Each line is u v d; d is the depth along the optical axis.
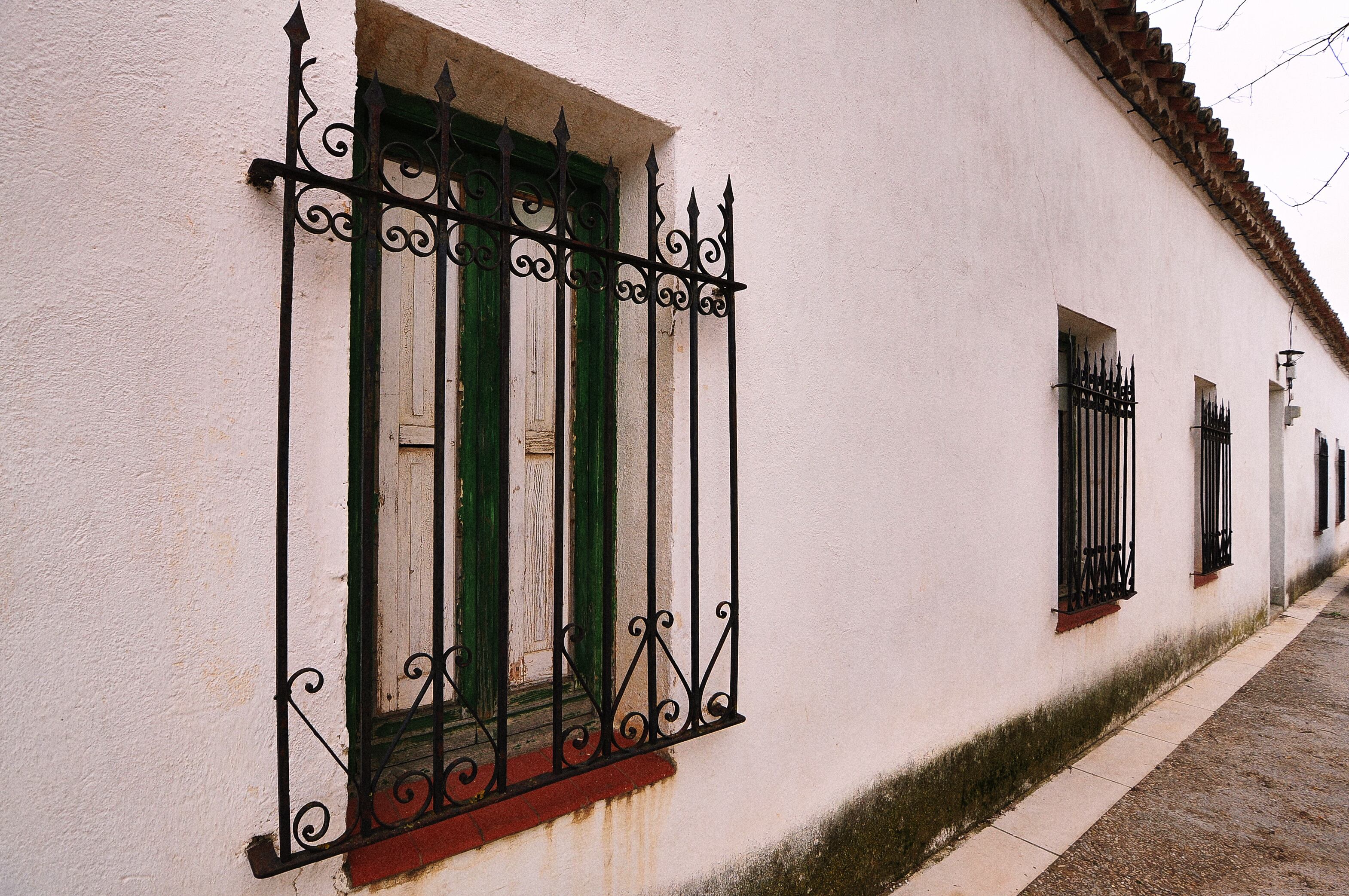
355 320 1.67
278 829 1.32
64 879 1.11
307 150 1.36
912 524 2.80
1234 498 6.92
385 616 1.74
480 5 1.57
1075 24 3.92
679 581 1.98
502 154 1.51
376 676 1.73
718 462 2.08
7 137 1.08
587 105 1.83
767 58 2.23
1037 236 3.64
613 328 1.95
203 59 1.25
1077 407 3.99
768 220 2.22
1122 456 4.59
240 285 1.29
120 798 1.16
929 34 2.92
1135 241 4.79
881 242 2.66
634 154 2.11
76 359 1.13
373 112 1.29
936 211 2.94
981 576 3.21
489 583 1.94
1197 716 4.77
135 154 1.19
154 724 1.19
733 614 1.94
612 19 1.82
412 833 1.54
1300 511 10.17
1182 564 5.55
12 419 1.08
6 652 1.07
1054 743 3.79
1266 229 6.96
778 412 2.26
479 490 1.92
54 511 1.11
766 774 2.20
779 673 2.25
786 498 2.28
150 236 1.20
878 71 2.65
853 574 2.52
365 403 1.28
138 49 1.19
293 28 1.20
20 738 1.08
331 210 1.40
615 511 2.16
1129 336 4.67
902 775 2.74
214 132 1.26
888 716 2.67
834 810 2.43
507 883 1.60
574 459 2.14
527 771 1.85
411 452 1.80
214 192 1.26
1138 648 4.81
